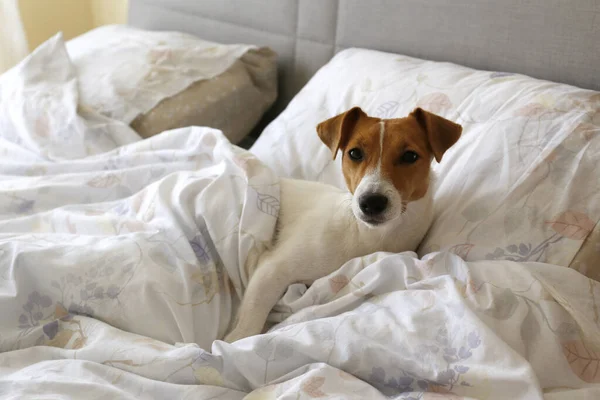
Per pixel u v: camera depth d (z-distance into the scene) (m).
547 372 0.87
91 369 0.93
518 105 1.22
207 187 1.27
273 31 2.05
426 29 1.62
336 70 1.64
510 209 1.08
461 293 0.94
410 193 1.09
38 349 1.01
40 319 1.08
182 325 1.06
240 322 1.11
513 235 1.06
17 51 2.69
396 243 1.16
